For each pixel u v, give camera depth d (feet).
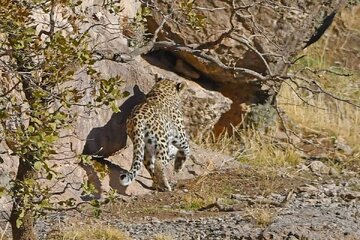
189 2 60.08
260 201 80.02
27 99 48.78
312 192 86.53
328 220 68.95
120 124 88.22
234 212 77.15
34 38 47.39
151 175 86.99
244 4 97.96
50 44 46.19
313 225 66.54
